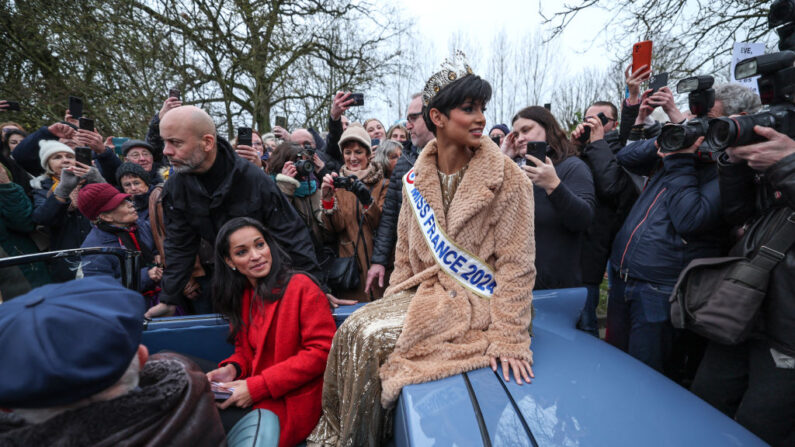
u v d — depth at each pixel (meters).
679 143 1.34
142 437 0.67
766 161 1.13
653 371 1.16
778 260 1.18
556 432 0.87
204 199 1.84
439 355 1.11
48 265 1.45
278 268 1.62
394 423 1.11
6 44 6.55
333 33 8.42
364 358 1.16
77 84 6.33
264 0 7.07
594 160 2.29
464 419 0.91
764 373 1.23
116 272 1.61
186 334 1.73
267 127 7.49
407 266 1.44
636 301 1.87
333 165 3.34
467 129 1.17
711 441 0.88
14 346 0.60
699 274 1.36
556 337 1.30
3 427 0.64
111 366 0.64
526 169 1.57
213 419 0.82
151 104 6.33
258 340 1.58
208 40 6.82
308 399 1.51
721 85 1.70
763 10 4.34
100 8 6.25
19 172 3.05
